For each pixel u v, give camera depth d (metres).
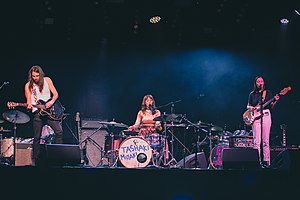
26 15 9.39
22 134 9.88
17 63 10.02
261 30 10.16
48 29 9.66
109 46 10.36
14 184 4.77
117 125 8.90
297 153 5.14
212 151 8.88
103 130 10.00
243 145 8.58
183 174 4.95
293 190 4.99
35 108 6.68
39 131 6.71
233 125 10.48
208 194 4.94
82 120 10.11
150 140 8.08
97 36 9.97
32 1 9.09
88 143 9.88
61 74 10.23
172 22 9.90
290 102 10.34
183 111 10.48
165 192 4.91
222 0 9.37
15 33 9.70
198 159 7.75
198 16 9.77
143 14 9.73
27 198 4.77
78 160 5.88
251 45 10.45
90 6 9.31
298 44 10.27
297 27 10.07
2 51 9.95
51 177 4.81
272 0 9.34
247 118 7.92
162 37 10.16
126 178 4.89
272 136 10.09
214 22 9.91
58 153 5.79
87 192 4.84
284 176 5.00
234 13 9.66
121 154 7.98
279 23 10.01
